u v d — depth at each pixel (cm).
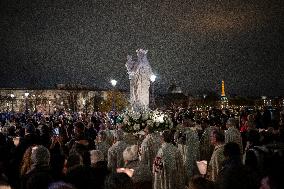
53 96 11669
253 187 373
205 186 370
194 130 1170
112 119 2364
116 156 973
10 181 859
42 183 411
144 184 568
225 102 8012
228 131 1086
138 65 1881
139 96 1877
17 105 11425
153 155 1025
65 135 1418
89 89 11756
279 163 336
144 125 1255
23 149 903
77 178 426
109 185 370
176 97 11162
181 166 862
